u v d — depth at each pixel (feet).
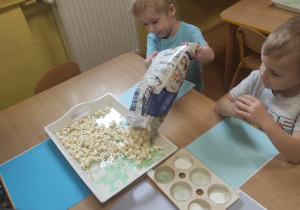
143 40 7.98
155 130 2.73
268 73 2.46
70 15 5.85
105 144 2.80
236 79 6.84
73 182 2.55
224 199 2.23
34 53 6.03
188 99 3.27
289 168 2.40
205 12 9.11
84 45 6.40
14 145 3.01
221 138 2.75
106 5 6.23
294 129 2.68
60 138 2.93
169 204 2.26
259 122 2.50
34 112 3.40
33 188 2.54
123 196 2.36
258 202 2.18
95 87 3.66
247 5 5.62
